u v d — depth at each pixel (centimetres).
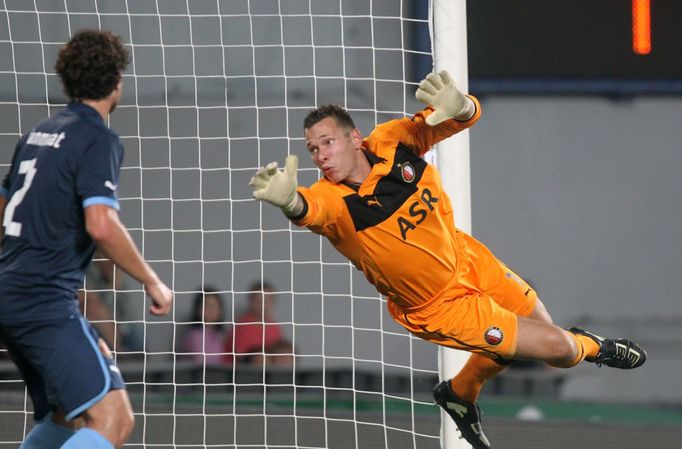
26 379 1423
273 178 1325
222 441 2509
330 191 1459
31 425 2616
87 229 1332
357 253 1502
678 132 3669
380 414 2889
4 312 1350
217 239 3375
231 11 3331
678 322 3756
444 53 1786
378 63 3344
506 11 3331
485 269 1598
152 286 1354
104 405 1351
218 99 3356
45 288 1350
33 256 1350
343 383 3334
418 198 1499
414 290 1532
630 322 3747
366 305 3450
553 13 3341
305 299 3450
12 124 2991
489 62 3338
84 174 1343
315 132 1467
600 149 3706
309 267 3444
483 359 1641
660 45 3344
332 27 3375
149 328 3231
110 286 2805
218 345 3106
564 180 3719
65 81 1394
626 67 3359
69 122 1374
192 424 2694
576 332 1612
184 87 3322
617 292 3747
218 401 2978
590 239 3747
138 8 3241
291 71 3394
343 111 1490
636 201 3738
